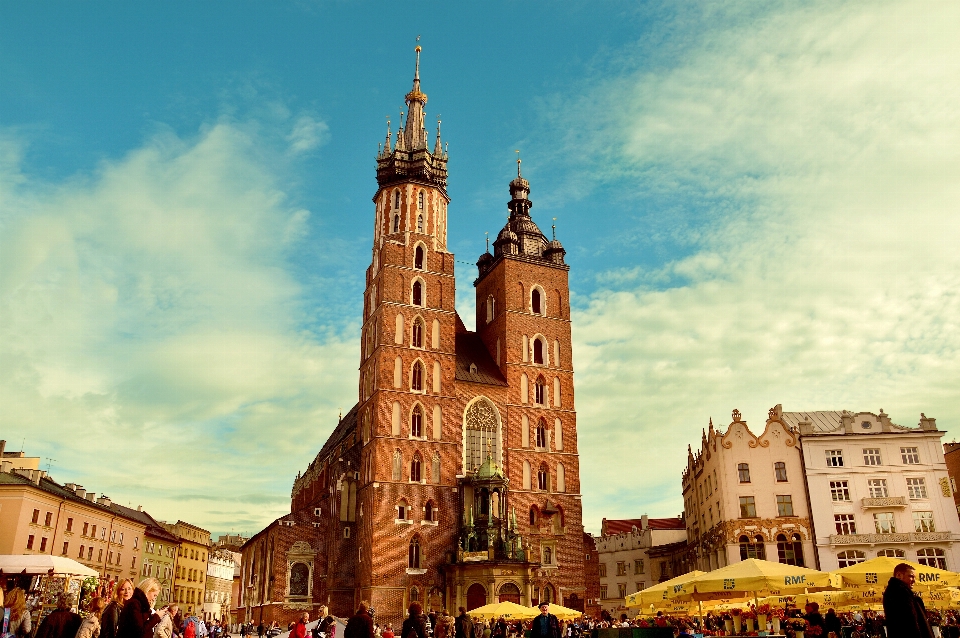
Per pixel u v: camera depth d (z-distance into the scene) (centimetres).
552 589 9181
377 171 10669
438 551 8800
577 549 9456
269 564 10381
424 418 9275
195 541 14650
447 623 3859
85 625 1838
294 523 9569
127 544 11206
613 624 5784
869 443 9031
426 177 10438
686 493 11556
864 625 4753
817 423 9812
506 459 9519
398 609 8400
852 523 8762
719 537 9194
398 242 9919
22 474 8956
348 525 9288
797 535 8756
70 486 10469
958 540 8475
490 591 8288
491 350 10506
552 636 3234
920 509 8712
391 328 9512
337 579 9012
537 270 10644
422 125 10975
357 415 9894
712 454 9550
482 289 11100
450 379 9581
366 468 9131
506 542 8612
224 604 17525
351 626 2691
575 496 9700
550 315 10494
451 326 9831
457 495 9112
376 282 10031
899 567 1755
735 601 5275
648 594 3788
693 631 4819
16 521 8231
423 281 9912
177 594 13512
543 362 10244
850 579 3203
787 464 9056
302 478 12888
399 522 8719
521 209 11300
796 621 3562
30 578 4894
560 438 9938
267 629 8712
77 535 9581
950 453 10481
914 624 1666
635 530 13212
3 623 2158
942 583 3098
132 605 1752
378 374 9269
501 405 9769
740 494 9031
